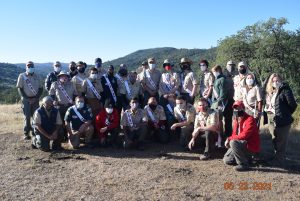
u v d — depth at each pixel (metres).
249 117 4.80
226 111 5.83
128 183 4.23
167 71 6.33
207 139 5.27
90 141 5.93
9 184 4.18
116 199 3.75
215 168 4.82
